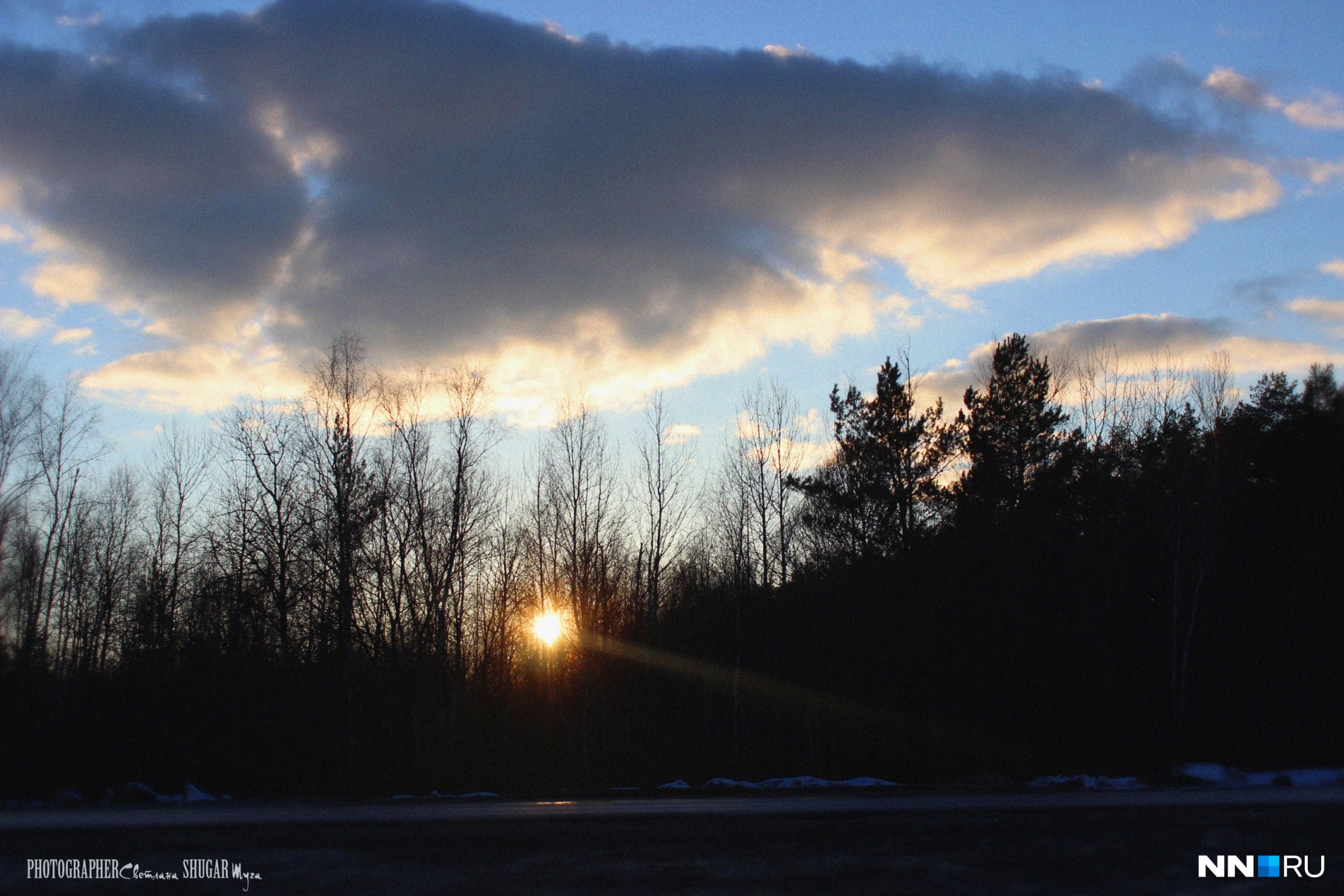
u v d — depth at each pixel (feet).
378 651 117.91
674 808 68.28
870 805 69.41
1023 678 134.21
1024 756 128.77
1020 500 141.38
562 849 47.44
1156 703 131.64
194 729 109.91
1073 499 144.36
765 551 146.20
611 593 143.74
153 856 44.88
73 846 47.75
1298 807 66.28
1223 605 137.39
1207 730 124.06
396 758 111.96
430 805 76.43
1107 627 138.72
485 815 62.28
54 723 108.99
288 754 109.50
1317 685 126.41
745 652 145.48
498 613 140.46
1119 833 52.70
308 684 113.19
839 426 142.82
